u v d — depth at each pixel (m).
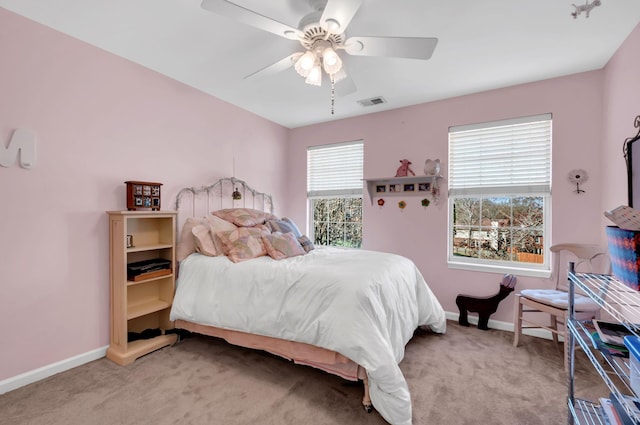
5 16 1.89
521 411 1.74
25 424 1.62
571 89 2.71
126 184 2.50
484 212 3.23
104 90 2.37
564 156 2.75
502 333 2.88
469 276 3.19
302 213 4.38
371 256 2.67
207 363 2.29
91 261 2.31
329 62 1.81
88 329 2.29
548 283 2.81
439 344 2.62
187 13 1.92
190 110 3.04
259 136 3.93
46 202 2.08
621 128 2.22
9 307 1.92
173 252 2.63
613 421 1.13
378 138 3.73
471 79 2.82
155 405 1.78
